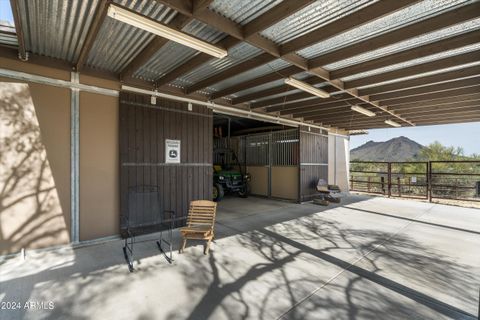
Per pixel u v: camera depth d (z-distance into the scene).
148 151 4.54
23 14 2.54
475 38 2.91
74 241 3.78
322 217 5.92
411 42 3.20
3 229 3.24
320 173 9.03
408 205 7.65
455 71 4.01
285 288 2.60
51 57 3.60
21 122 3.37
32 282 2.65
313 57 3.63
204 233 3.59
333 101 5.71
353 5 2.48
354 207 7.25
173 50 3.45
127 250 3.62
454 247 3.90
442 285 2.71
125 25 2.80
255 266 3.13
